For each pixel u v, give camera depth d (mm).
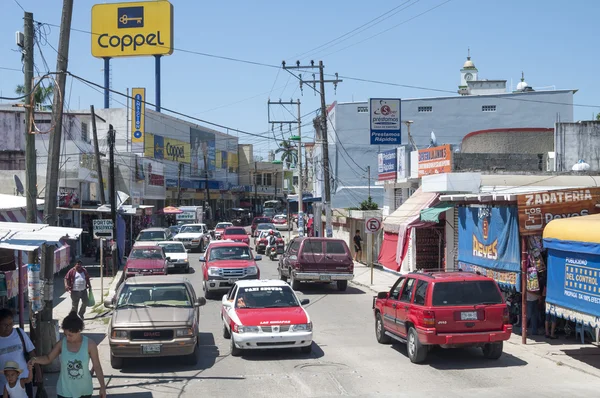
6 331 8492
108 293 25922
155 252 28625
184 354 12656
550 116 50688
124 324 12625
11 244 10109
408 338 13289
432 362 13078
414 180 32750
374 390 10914
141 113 64375
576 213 14828
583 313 12273
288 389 11047
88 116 46469
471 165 27766
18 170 34406
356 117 52906
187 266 33781
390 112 42938
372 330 17203
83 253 40594
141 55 66938
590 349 14133
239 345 13406
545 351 13961
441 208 23516
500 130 31219
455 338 12328
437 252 28328
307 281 26109
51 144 13312
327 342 15469
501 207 15961
